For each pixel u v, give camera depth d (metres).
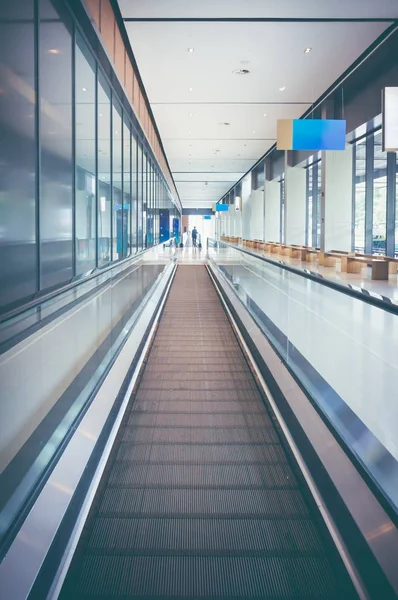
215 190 39.56
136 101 12.84
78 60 8.26
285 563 2.33
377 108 11.46
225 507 2.79
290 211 20.25
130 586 2.17
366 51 10.78
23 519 2.12
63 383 4.20
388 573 1.99
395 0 8.51
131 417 4.08
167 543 2.46
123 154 12.59
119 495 2.91
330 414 3.22
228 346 6.35
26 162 5.53
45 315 4.54
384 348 4.84
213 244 32.81
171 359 5.75
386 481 2.42
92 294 6.00
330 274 12.73
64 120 6.95
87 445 2.99
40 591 1.94
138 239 16.30
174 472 3.18
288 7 8.78
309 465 3.00
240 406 4.33
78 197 10.61
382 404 4.43
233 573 2.26
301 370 4.20
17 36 5.16
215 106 15.10
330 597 2.12
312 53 10.88
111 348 4.81
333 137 11.56
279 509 2.77
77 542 2.38
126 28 9.62
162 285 10.46
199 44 10.38
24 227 5.53
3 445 2.97
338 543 2.34
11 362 3.41
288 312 7.96
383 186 14.45
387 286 10.30
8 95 4.96
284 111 15.64
